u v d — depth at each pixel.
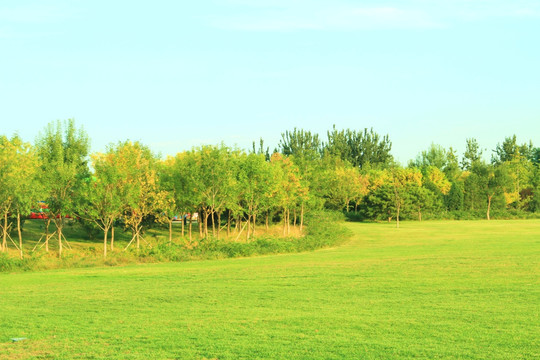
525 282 22.23
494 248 40.81
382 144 143.88
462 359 11.25
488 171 119.25
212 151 49.97
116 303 19.31
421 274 25.52
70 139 51.75
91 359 11.82
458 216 106.56
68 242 50.31
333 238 55.09
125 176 43.91
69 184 44.53
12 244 47.38
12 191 39.38
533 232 66.44
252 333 13.93
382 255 37.28
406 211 100.06
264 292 21.25
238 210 53.75
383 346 12.34
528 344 12.36
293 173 63.06
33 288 23.88
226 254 40.81
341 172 108.38
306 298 19.61
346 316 16.00
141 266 34.25
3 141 41.25
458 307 17.14
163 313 17.23
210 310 17.58
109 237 55.12
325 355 11.66
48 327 15.24
